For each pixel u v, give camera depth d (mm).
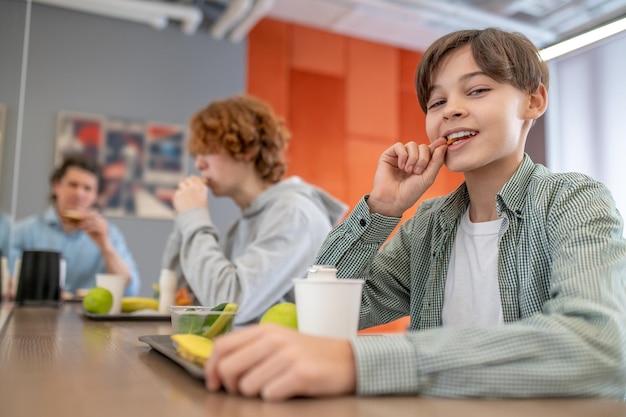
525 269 854
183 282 1785
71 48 3600
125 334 948
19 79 1849
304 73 4164
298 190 1626
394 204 945
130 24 3752
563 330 521
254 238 1669
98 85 3643
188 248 1521
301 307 627
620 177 3303
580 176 848
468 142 874
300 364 455
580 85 3531
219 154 1724
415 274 1043
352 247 967
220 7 3982
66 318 1309
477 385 482
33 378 525
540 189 858
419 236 1053
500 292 876
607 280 609
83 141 3564
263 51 4055
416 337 523
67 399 440
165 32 3832
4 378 522
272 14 4012
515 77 865
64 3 3521
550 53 1207
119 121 3658
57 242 3260
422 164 926
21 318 1284
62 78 3564
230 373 463
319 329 609
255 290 1391
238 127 1700
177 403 434
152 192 3688
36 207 3418
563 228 757
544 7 3521
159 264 3670
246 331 490
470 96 878
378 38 4359
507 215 887
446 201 1011
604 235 678
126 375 550
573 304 568
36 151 3461
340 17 4020
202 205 1600
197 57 3887
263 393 449
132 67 3730
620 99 3322
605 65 3410
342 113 4250
